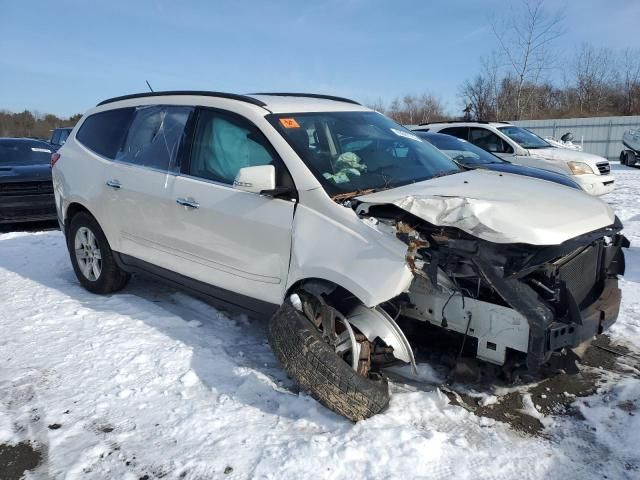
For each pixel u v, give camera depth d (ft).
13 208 26.94
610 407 10.55
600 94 126.21
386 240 9.68
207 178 13.00
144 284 18.07
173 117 14.40
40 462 9.12
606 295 11.13
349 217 10.27
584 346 10.66
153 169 14.42
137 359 12.41
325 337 10.17
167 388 11.26
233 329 14.29
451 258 9.52
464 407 10.57
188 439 9.59
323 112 13.37
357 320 10.14
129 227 15.07
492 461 8.98
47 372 11.96
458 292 9.95
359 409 9.66
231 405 10.61
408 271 9.41
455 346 11.06
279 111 12.66
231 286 12.44
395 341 10.02
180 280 13.94
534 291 9.47
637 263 19.71
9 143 32.48
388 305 10.80
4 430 9.93
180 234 13.42
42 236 25.49
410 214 10.00
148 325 14.39
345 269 9.93
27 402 10.82
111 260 16.42
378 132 13.75
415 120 140.56
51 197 27.91
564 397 10.97
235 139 12.62
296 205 11.05
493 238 9.02
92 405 10.67
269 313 11.80
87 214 16.78
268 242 11.37
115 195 15.35
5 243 24.26
